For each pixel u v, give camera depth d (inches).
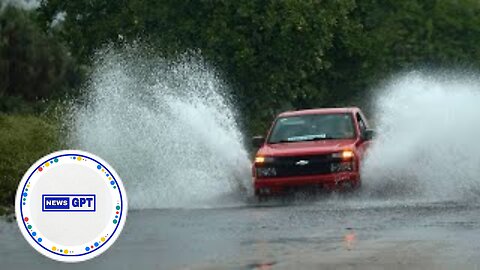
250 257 714.8
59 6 2455.7
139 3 2310.5
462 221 953.5
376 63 2618.1
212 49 2279.8
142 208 1264.8
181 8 2305.6
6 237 897.5
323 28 2345.0
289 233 887.7
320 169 1369.3
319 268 646.5
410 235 841.5
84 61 2415.1
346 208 1171.9
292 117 1501.0
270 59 2345.0
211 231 927.0
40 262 719.7
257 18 2298.2
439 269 638.5
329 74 2598.4
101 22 2375.7
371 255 711.7
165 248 790.5
